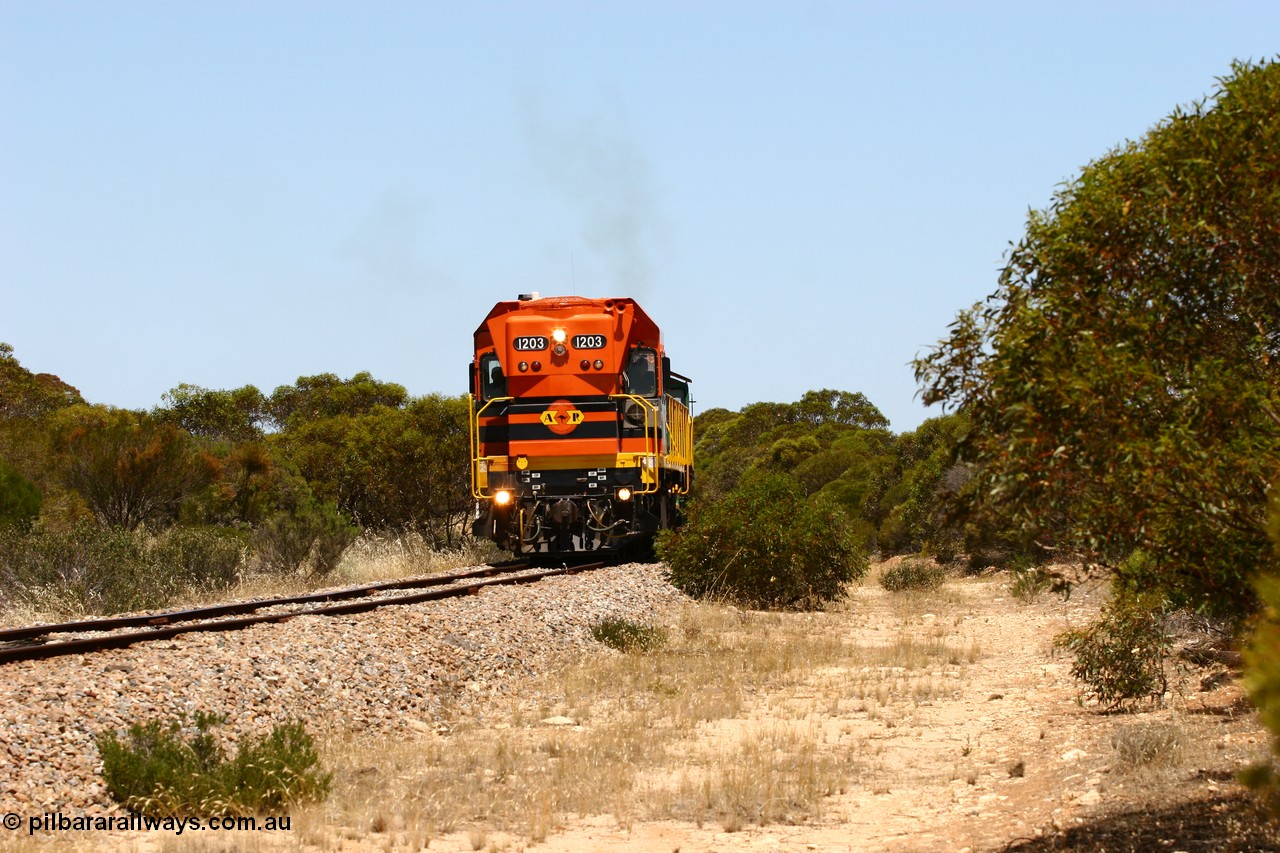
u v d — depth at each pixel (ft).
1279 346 44.62
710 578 149.69
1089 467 40.83
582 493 153.17
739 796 56.13
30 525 151.33
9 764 53.67
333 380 395.96
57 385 376.89
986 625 134.62
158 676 69.92
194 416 346.74
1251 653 30.71
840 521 154.40
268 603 109.60
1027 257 44.98
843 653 108.47
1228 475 39.91
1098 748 62.54
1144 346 42.29
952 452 44.78
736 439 561.84
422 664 87.10
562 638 105.70
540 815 53.21
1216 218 42.11
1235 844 41.63
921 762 65.16
